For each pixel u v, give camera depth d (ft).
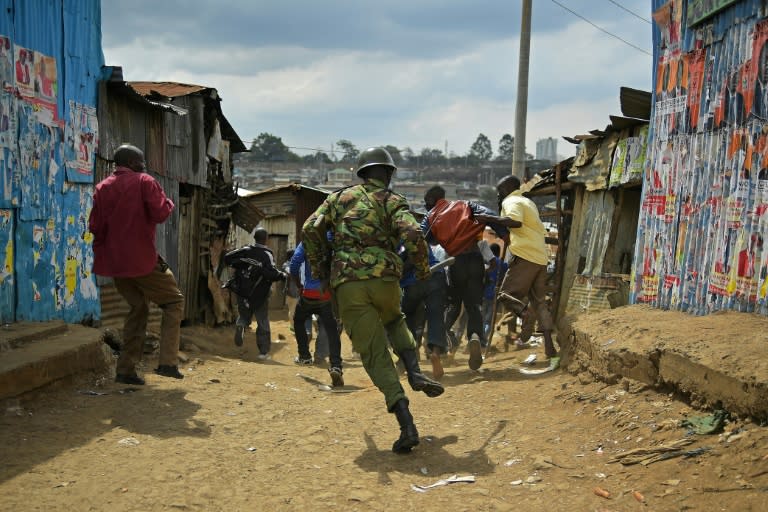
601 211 33.17
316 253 16.06
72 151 26.09
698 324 17.46
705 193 20.27
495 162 499.92
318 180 321.32
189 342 33.47
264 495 12.41
